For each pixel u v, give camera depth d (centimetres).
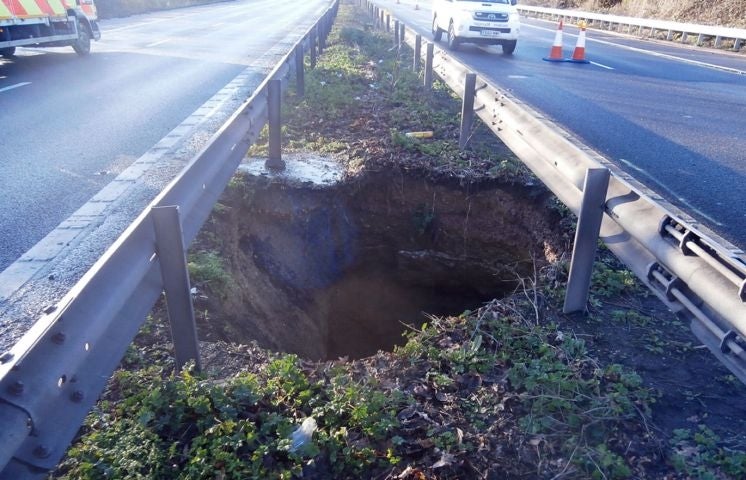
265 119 653
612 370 344
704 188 665
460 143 770
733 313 261
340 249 746
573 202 428
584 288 407
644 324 401
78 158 700
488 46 2005
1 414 188
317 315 710
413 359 363
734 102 1137
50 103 985
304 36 1152
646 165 738
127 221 527
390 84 1119
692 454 289
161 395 308
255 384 321
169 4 4006
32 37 1275
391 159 723
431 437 297
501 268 720
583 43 1630
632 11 3056
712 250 288
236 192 650
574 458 284
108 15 2969
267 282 631
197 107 954
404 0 4881
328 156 759
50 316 217
